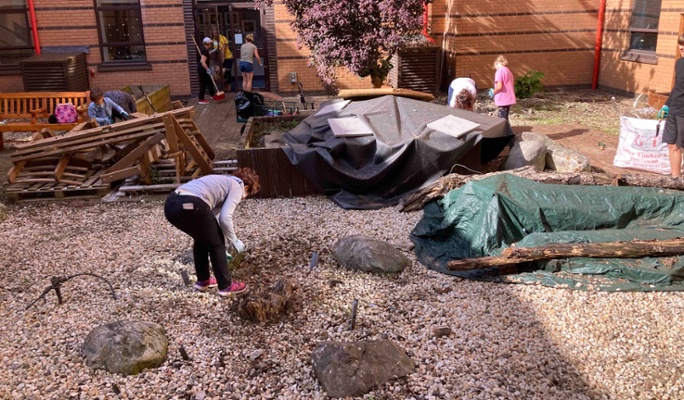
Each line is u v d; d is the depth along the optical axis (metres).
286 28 15.45
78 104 11.54
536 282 5.22
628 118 8.48
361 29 11.55
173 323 4.70
